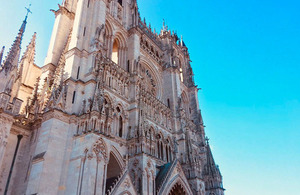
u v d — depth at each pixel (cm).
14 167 3553
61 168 3231
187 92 8038
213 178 6281
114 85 4591
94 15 4847
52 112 3466
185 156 5444
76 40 4341
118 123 4303
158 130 5319
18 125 3809
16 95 4200
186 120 6225
